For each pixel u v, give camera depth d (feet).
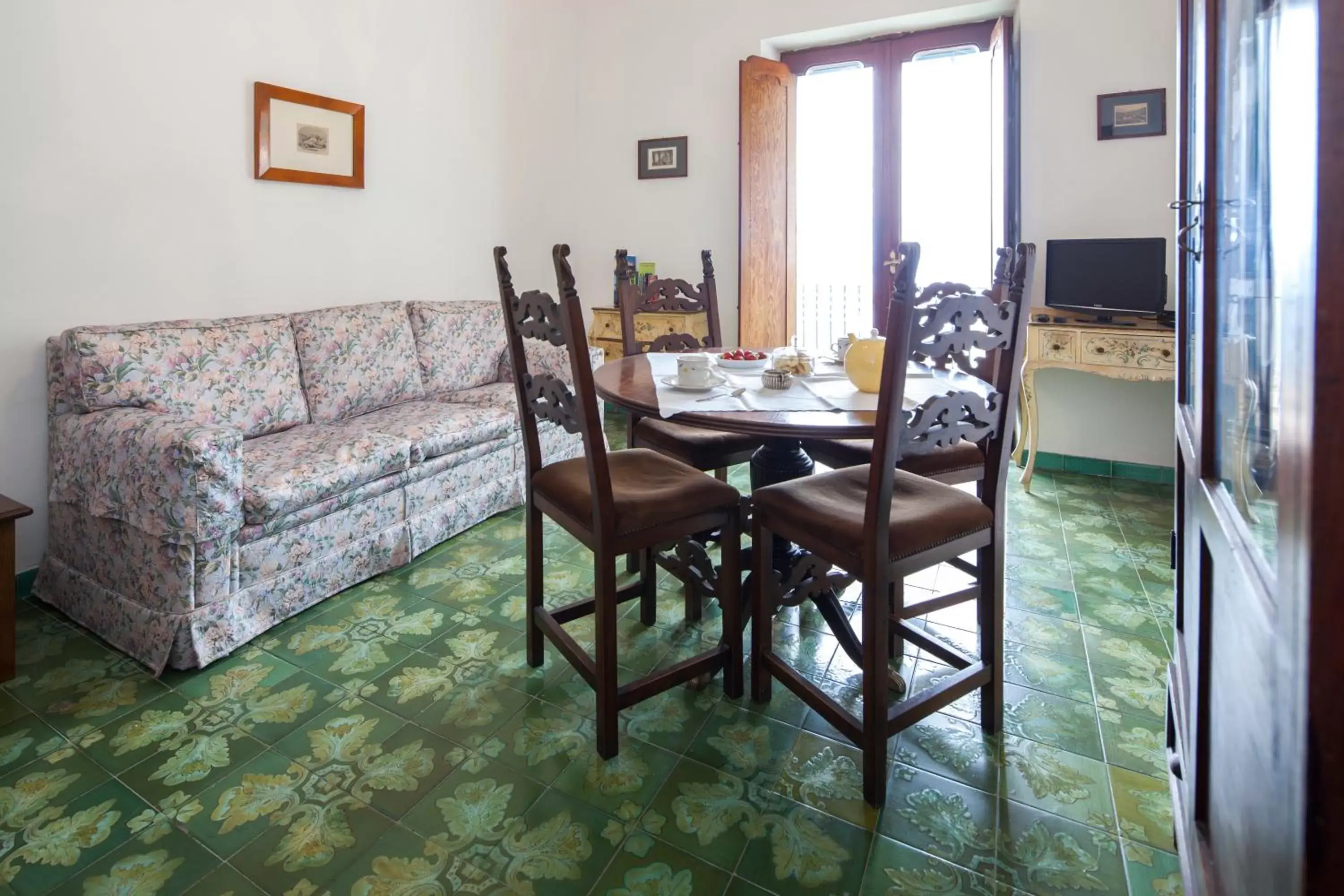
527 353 12.07
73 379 7.17
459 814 4.63
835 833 4.46
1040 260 11.82
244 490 6.63
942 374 6.86
